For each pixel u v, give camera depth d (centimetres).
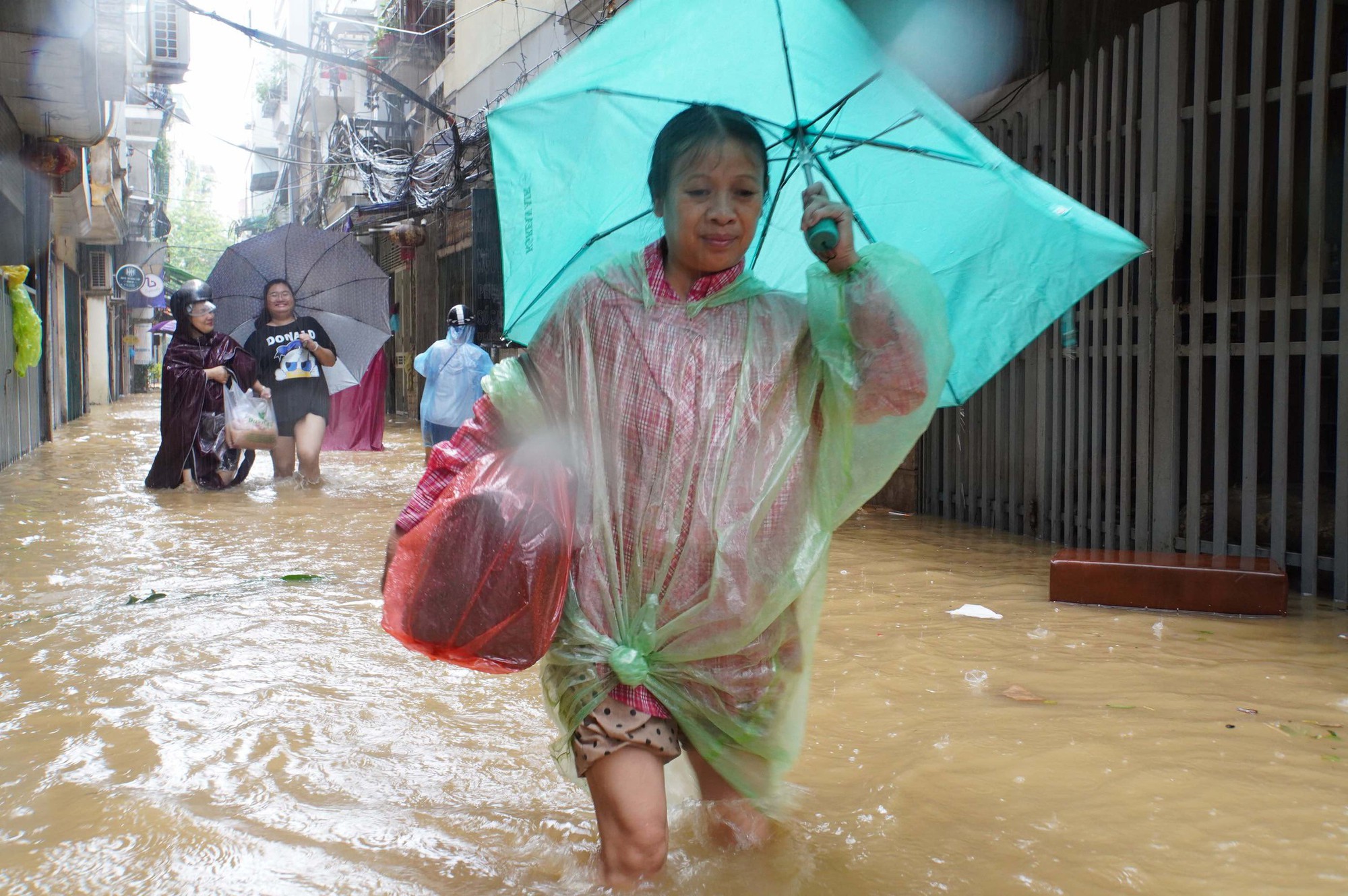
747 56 227
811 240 221
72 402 2230
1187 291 593
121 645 428
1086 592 514
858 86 227
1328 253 609
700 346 226
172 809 268
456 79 2058
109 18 1262
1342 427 516
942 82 861
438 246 2159
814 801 276
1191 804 272
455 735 331
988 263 243
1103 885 230
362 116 2728
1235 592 493
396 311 2422
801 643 239
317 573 591
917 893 226
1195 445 583
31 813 266
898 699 363
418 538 220
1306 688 375
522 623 218
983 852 246
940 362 222
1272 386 643
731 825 254
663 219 233
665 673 224
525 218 242
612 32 223
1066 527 684
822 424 231
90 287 2623
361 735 329
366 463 1277
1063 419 696
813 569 229
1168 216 595
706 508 222
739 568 222
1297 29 528
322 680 384
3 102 1277
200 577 577
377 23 2420
